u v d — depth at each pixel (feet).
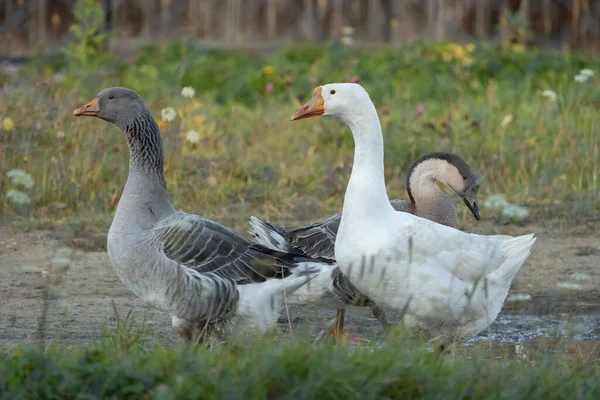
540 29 100.68
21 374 21.25
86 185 49.52
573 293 34.27
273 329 28.84
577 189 51.13
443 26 97.04
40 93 59.41
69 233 44.34
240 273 29.84
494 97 68.33
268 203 49.52
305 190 51.75
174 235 29.35
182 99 65.26
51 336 30.89
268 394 20.92
